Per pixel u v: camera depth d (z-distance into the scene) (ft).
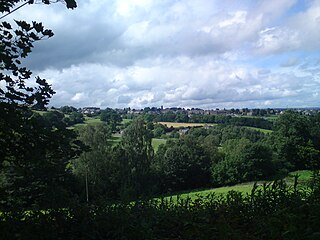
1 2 14.52
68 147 15.74
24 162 14.98
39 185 15.84
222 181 173.68
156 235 15.66
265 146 175.22
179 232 16.28
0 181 15.21
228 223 16.01
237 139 195.21
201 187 177.17
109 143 156.66
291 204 17.22
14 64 14.70
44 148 15.05
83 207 16.87
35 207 16.02
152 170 164.76
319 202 16.90
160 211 17.53
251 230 16.19
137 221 16.12
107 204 17.43
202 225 15.60
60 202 16.51
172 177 169.07
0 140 14.43
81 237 15.44
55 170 15.88
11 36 15.02
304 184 19.24
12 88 15.24
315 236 13.53
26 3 15.46
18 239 14.15
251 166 171.53
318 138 178.81
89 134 141.38
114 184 134.62
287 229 14.55
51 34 15.61
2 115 14.02
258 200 18.38
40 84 15.85
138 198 18.25
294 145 175.52
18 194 15.37
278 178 19.07
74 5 16.07
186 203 18.53
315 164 20.80
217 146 213.05
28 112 15.61
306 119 181.57
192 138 188.03
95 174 126.72
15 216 15.37
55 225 15.58
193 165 174.70
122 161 145.79
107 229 15.87
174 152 172.96
